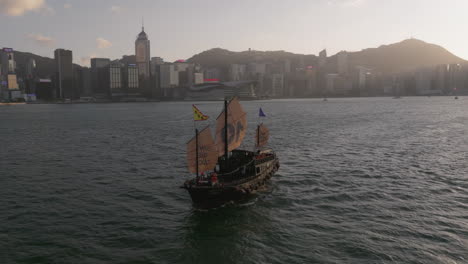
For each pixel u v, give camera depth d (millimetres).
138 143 78438
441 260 22828
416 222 29031
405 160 54875
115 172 48656
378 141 77500
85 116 196375
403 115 166250
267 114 188625
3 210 33000
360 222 29297
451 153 60750
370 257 23359
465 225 28266
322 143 75062
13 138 91125
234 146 41688
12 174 47969
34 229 28500
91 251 24750
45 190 39875
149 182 43094
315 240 26188
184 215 31734
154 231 28172
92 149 70125
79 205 34469
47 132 106375
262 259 23656
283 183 42125
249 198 36406
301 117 160250
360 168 49469
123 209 33281
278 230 28156
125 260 23562
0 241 26234
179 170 49469
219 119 38750
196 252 24719
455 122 125188
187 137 89312
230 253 24547
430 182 41281
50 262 23250
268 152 46469
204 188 31953
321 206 33625
